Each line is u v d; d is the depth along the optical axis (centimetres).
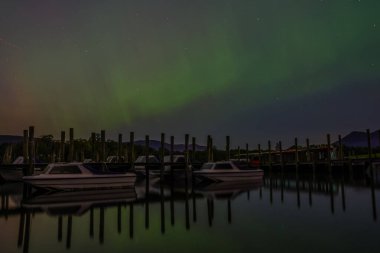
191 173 3244
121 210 1545
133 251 881
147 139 3194
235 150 6544
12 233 1093
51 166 2302
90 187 2352
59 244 957
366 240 944
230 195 2092
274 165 4612
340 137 4266
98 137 4822
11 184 3322
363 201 1716
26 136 2883
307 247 884
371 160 3525
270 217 1314
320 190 2312
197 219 1302
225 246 909
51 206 1683
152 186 2953
